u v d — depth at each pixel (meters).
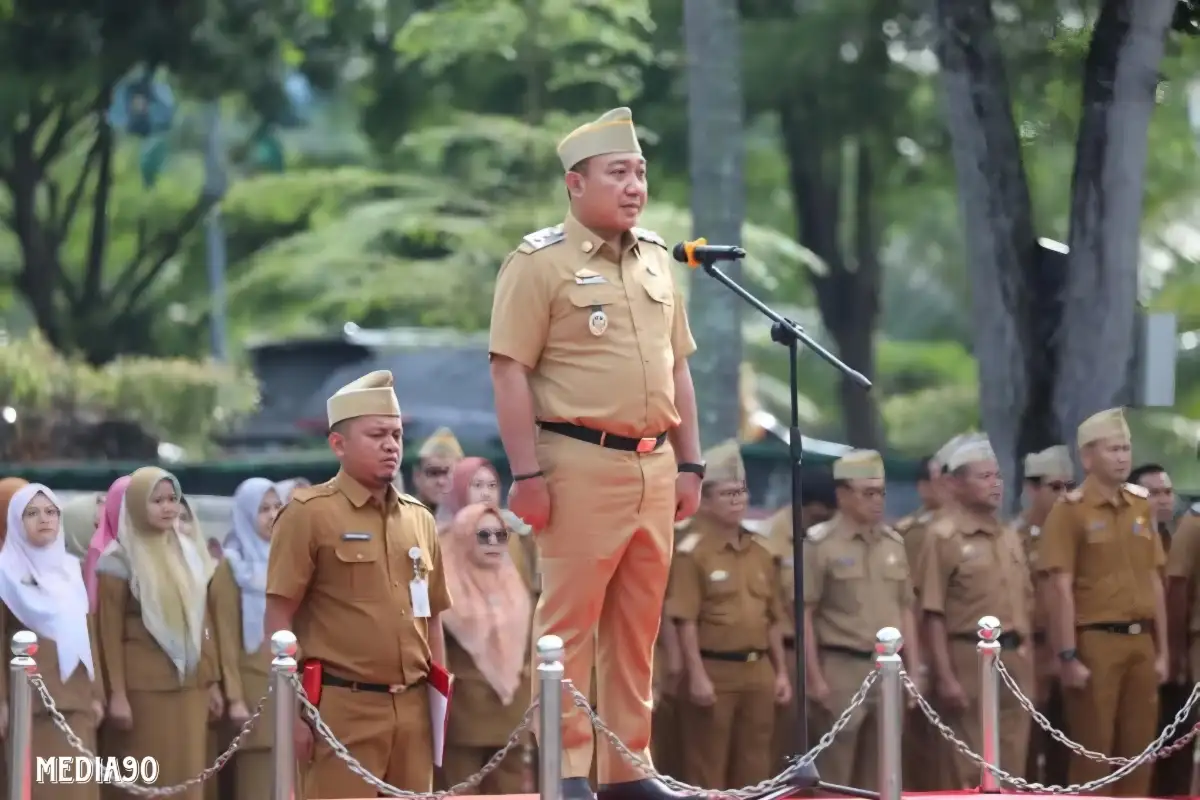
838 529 28.38
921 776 28.28
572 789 18.91
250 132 70.44
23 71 50.38
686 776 27.47
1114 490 28.56
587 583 18.95
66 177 67.00
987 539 28.58
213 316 66.12
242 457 46.88
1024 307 36.03
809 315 81.12
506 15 55.03
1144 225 57.41
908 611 28.25
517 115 57.16
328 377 53.53
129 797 25.70
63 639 25.02
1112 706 28.23
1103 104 35.34
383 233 60.22
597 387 18.83
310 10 56.69
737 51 38.78
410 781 21.28
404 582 21.33
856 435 65.19
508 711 26.14
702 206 38.66
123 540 26.11
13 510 25.25
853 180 69.12
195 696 26.19
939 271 89.88
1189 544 29.61
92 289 60.94
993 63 36.22
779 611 28.09
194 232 69.00
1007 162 36.25
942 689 28.20
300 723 20.64
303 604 21.20
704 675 27.16
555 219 55.81
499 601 26.42
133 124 56.31
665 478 19.20
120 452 50.41
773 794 19.77
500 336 18.92
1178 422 57.16
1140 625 28.38
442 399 52.47
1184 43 38.50
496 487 27.78
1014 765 28.19
